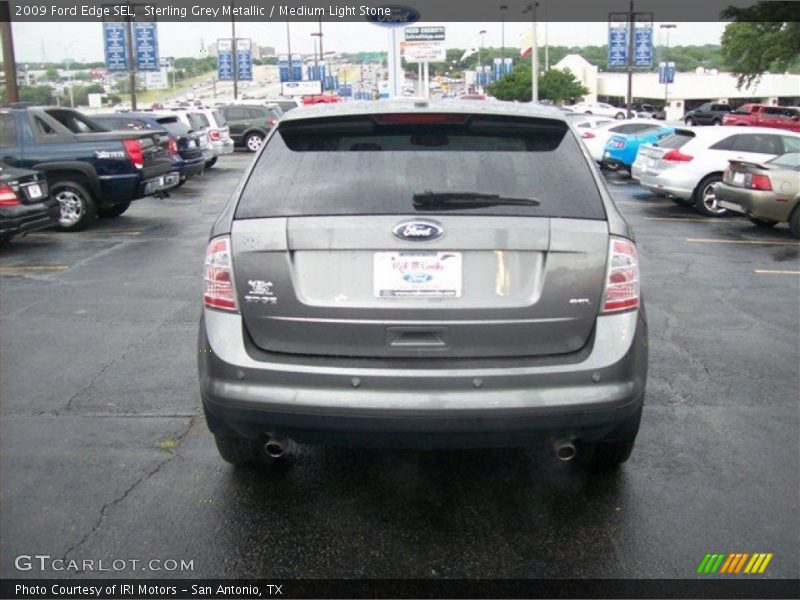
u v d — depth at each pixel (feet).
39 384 17.56
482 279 10.25
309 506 12.17
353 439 10.47
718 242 37.24
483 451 14.10
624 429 11.28
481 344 10.31
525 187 10.67
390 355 10.32
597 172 11.25
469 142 11.28
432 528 11.54
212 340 10.67
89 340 20.89
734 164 41.63
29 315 23.47
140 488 12.73
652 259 32.71
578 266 10.28
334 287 10.32
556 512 11.96
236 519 11.78
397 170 10.82
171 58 209.77
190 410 16.03
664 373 18.17
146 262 31.60
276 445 10.98
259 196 10.84
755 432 14.84
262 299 10.44
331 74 239.09
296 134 11.57
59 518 11.82
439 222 10.18
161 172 43.52
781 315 23.53
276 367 10.34
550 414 10.17
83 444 14.40
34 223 34.55
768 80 241.35
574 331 10.41
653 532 11.37
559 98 215.51
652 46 143.54
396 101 12.32
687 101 249.55
